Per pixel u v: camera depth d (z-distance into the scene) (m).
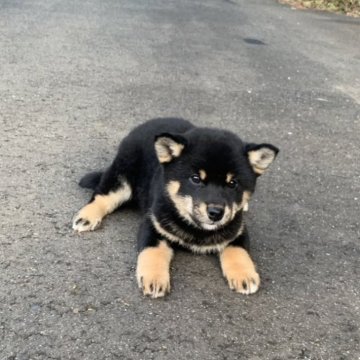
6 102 1.01
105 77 1.21
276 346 0.52
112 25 1.64
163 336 0.51
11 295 0.54
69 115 0.99
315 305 0.58
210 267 0.63
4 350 0.48
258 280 0.59
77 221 0.65
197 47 1.52
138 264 0.59
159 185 0.63
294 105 1.18
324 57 1.58
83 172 0.80
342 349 0.53
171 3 2.06
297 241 0.70
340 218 0.77
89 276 0.58
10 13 1.63
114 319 0.53
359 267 0.66
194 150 0.60
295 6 2.33
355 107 1.21
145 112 1.04
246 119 1.08
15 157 0.82
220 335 0.52
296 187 0.84
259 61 1.46
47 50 1.34
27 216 0.68
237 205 0.60
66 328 0.51
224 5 2.17
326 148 1.00
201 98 1.15
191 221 0.61
